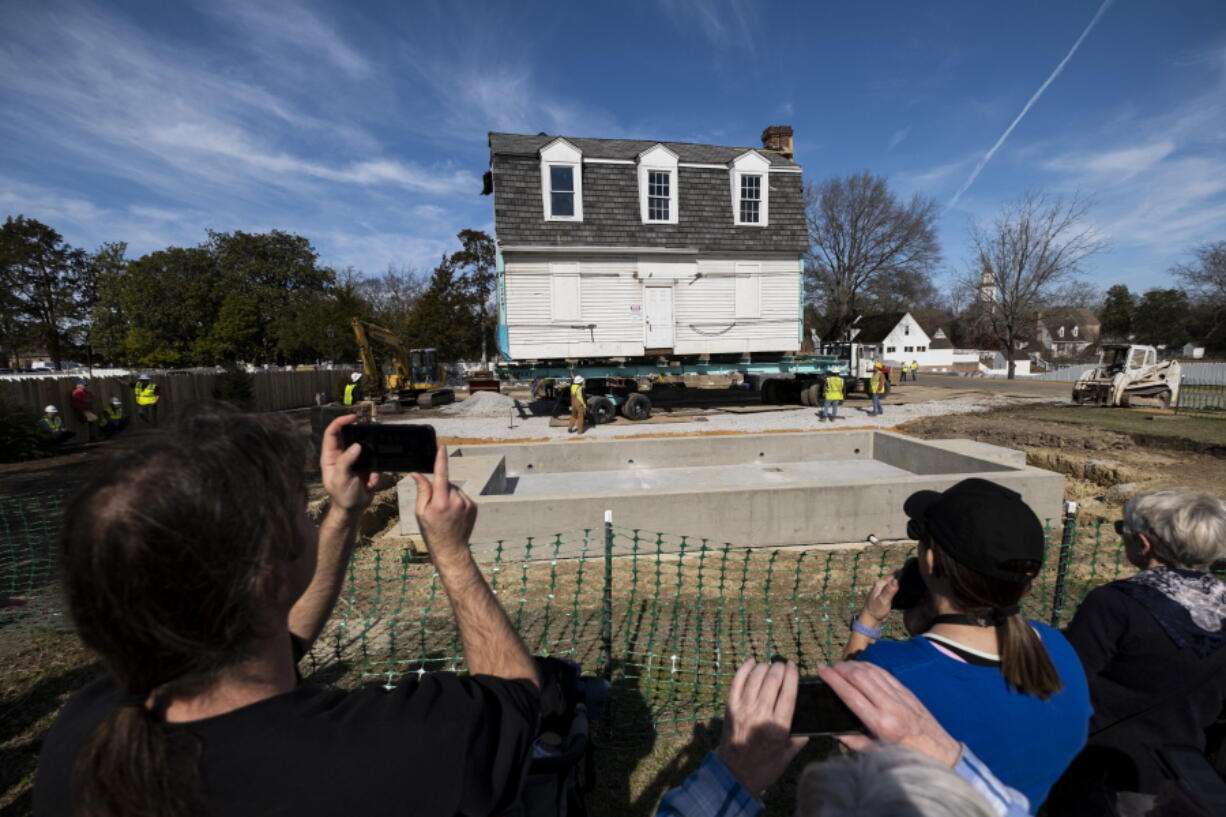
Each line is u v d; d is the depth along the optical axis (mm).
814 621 4594
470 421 19000
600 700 2049
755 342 19594
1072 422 15383
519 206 17578
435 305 42844
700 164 18828
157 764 756
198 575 765
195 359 42219
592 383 19781
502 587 5402
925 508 1533
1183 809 1334
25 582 5266
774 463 9969
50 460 11883
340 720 854
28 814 2656
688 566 5953
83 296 49562
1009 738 1211
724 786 1026
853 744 1050
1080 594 4836
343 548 1348
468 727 905
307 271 49688
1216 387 21500
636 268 18469
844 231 42938
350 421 1312
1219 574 2498
